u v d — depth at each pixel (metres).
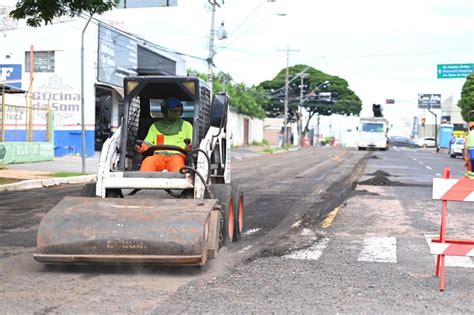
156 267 8.45
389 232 12.02
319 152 57.69
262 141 75.12
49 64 36.62
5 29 36.81
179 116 10.23
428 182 23.52
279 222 13.20
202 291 7.36
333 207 15.72
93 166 29.28
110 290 7.34
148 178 9.17
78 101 36.44
